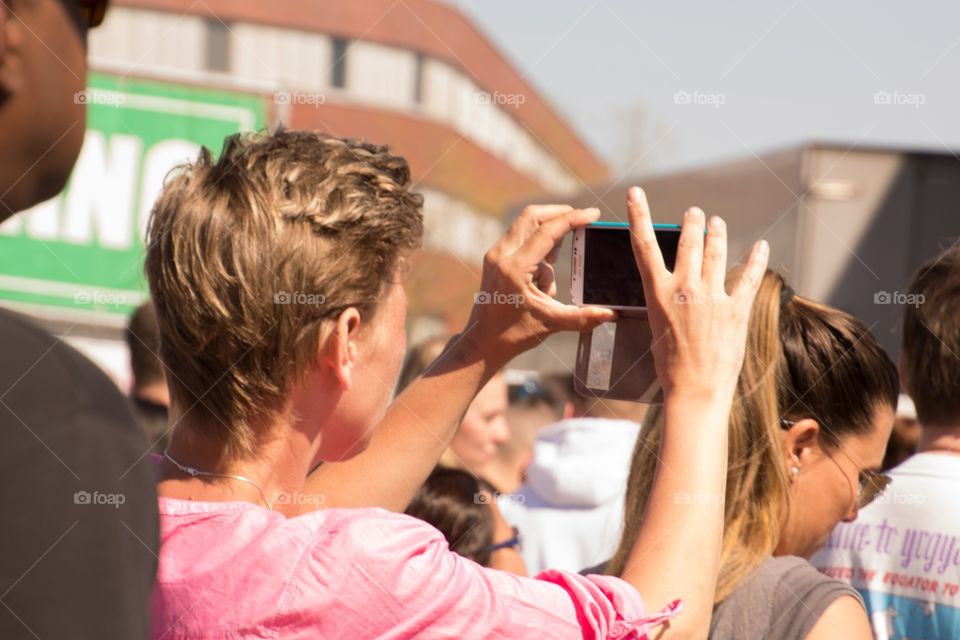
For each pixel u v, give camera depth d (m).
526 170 25.77
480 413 3.24
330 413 1.10
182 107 4.35
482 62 24.97
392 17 24.66
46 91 0.66
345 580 0.95
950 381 1.71
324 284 1.05
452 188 23.38
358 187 1.09
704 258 1.08
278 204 1.05
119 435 0.66
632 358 1.25
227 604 0.95
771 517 1.32
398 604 0.95
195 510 1.01
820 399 1.42
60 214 4.34
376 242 1.09
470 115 25.19
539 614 0.98
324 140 1.13
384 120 23.19
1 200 0.66
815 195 4.50
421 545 1.00
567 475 2.82
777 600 1.24
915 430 2.71
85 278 4.37
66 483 0.62
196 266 1.04
